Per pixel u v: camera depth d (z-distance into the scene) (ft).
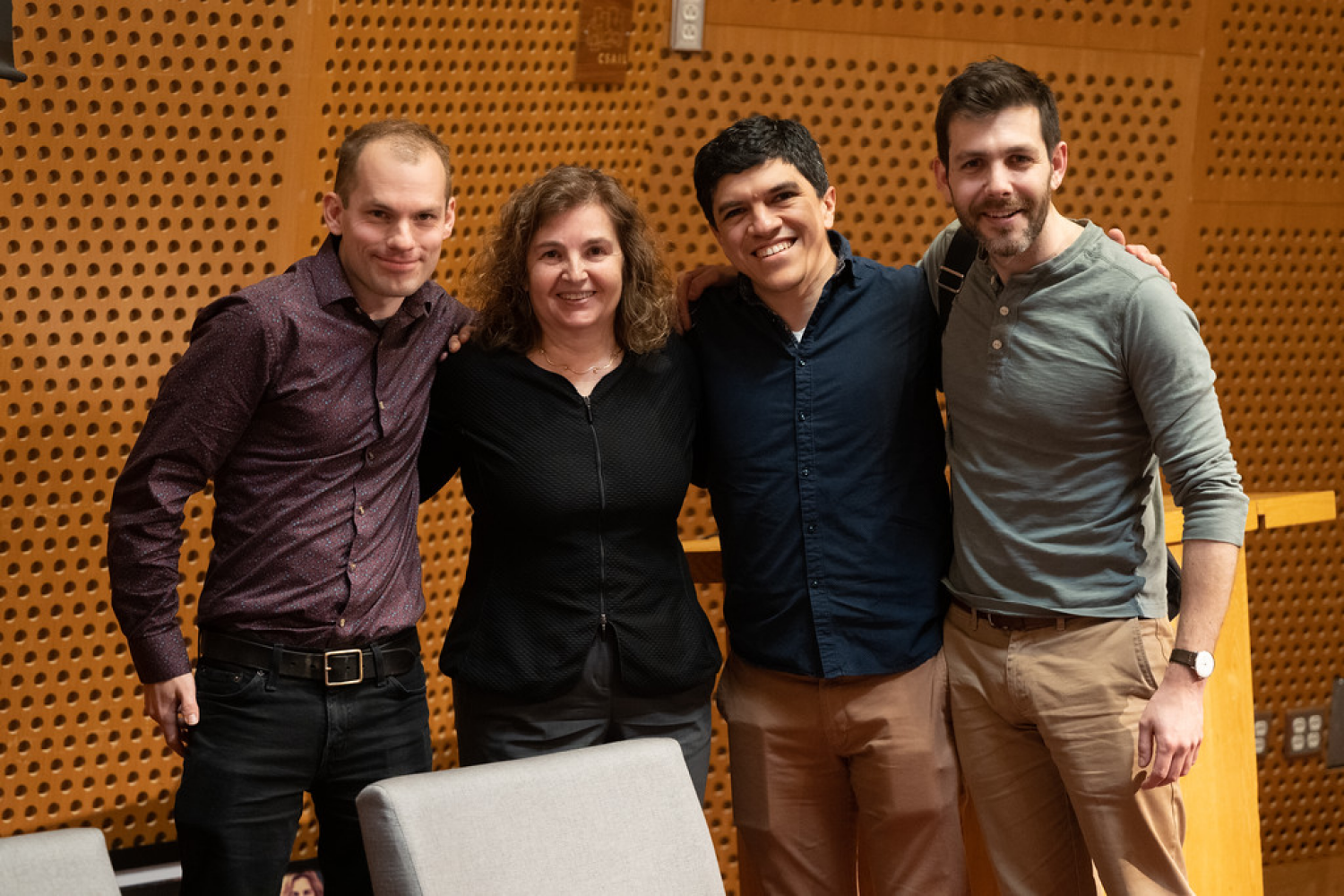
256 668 7.70
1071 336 8.03
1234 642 10.55
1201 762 10.39
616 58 12.88
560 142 12.80
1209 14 14.02
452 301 8.51
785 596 8.86
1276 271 14.69
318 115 11.51
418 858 5.79
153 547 7.57
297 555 7.68
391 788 5.91
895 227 13.74
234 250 11.35
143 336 11.07
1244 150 14.39
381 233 7.59
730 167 8.55
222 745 7.70
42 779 11.09
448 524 12.76
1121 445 8.14
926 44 13.55
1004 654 8.46
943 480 9.11
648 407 8.55
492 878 5.91
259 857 7.78
